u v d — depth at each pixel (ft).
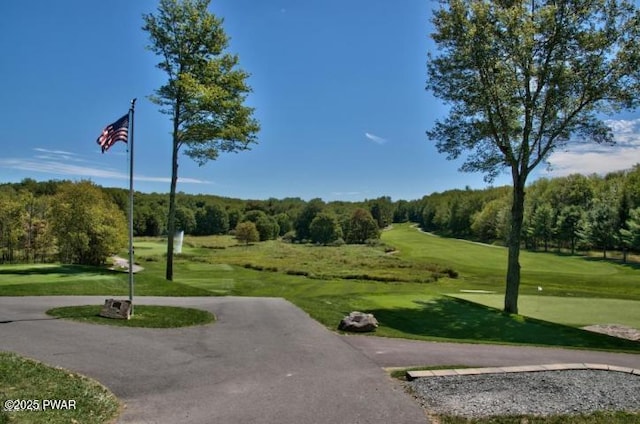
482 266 145.18
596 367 26.27
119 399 20.48
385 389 22.49
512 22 52.11
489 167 63.57
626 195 196.34
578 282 105.60
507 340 40.81
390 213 513.04
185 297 56.75
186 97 69.26
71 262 101.40
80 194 98.63
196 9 69.31
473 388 22.48
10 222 117.29
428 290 85.20
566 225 224.33
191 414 18.93
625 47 52.21
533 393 21.84
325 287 86.63
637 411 19.93
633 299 69.51
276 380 23.72
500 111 58.75
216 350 29.68
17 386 20.51
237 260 148.97
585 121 57.88
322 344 32.19
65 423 17.24
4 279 60.70
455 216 350.43
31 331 32.73
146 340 31.63
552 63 54.03
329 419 18.66
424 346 33.22
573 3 52.08
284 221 375.04
